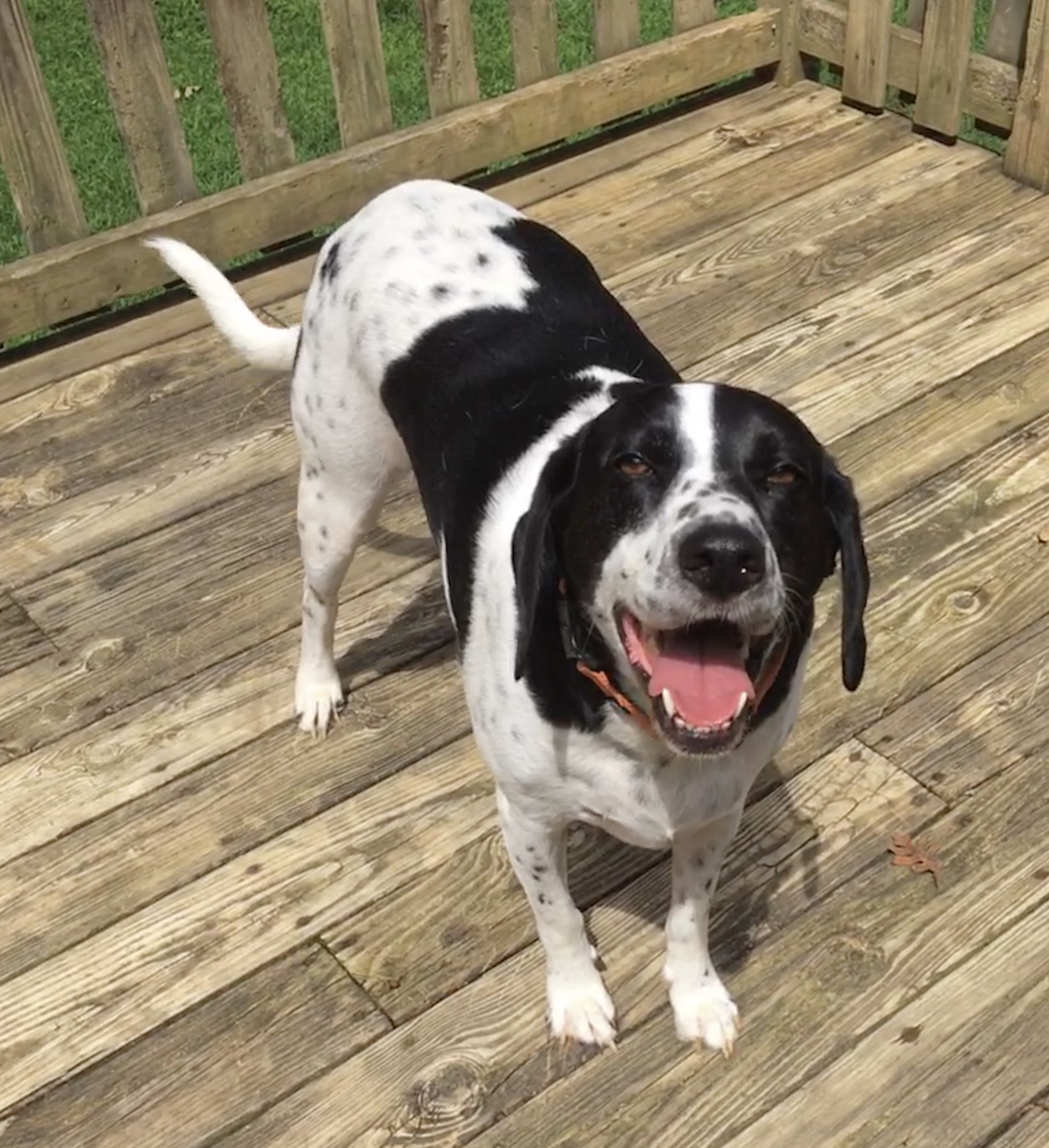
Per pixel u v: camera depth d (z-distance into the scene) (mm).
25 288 1982
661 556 904
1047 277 2080
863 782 1414
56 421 1917
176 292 2156
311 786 1441
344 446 1357
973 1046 1197
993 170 2307
